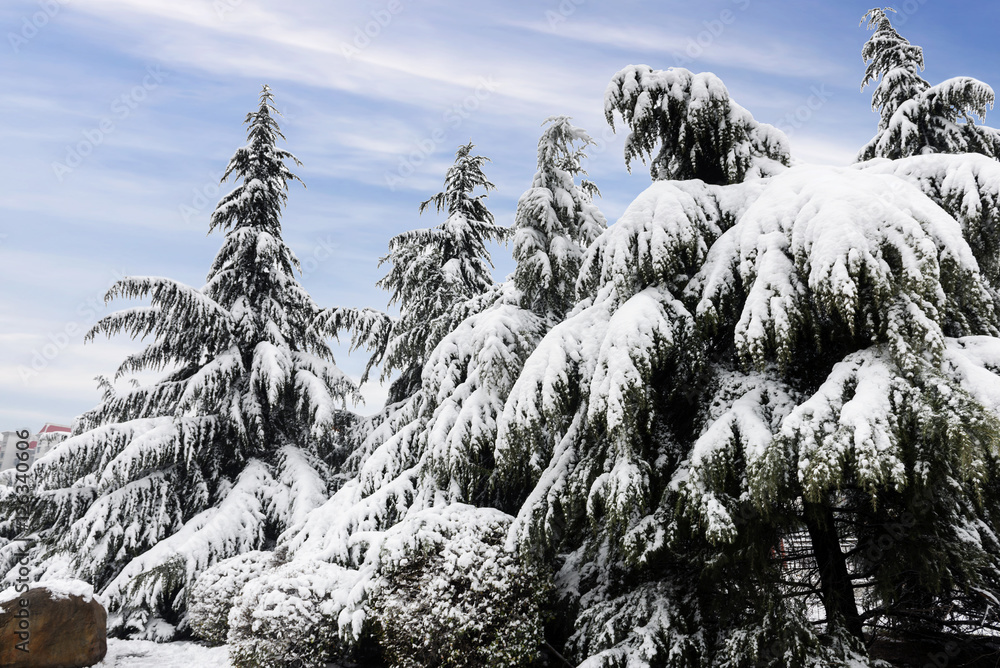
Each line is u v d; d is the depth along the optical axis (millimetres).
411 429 10188
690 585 5871
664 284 6160
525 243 8977
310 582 8016
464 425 7875
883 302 4539
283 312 15047
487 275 14539
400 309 15062
